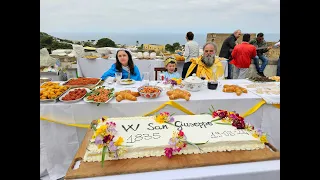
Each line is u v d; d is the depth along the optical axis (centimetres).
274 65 468
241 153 110
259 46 469
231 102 194
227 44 467
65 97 181
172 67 275
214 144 113
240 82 254
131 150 108
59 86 202
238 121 132
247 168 100
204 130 126
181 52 488
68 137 184
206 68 281
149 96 187
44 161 186
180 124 134
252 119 206
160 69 361
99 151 106
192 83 209
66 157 188
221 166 102
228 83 249
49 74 359
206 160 104
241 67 407
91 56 451
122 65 274
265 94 202
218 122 137
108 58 432
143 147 108
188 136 119
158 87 210
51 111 175
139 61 421
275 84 238
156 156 108
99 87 210
